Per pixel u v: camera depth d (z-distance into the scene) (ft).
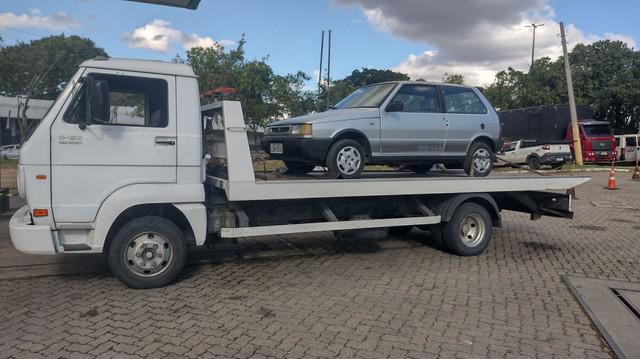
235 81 88.53
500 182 25.08
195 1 30.04
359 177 23.31
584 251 26.48
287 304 17.02
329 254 24.68
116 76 17.56
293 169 25.96
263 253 24.52
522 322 15.79
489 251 26.27
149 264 18.25
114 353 12.95
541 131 86.02
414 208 24.81
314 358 12.94
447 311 16.63
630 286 19.75
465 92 27.30
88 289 18.30
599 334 14.92
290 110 98.99
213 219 19.60
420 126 25.00
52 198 16.89
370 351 13.43
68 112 17.01
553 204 26.91
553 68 129.29
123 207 17.52
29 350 13.03
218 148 20.48
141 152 17.79
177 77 18.33
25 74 101.65
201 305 16.76
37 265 21.43
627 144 94.89
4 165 78.43
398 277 20.67
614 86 121.49
